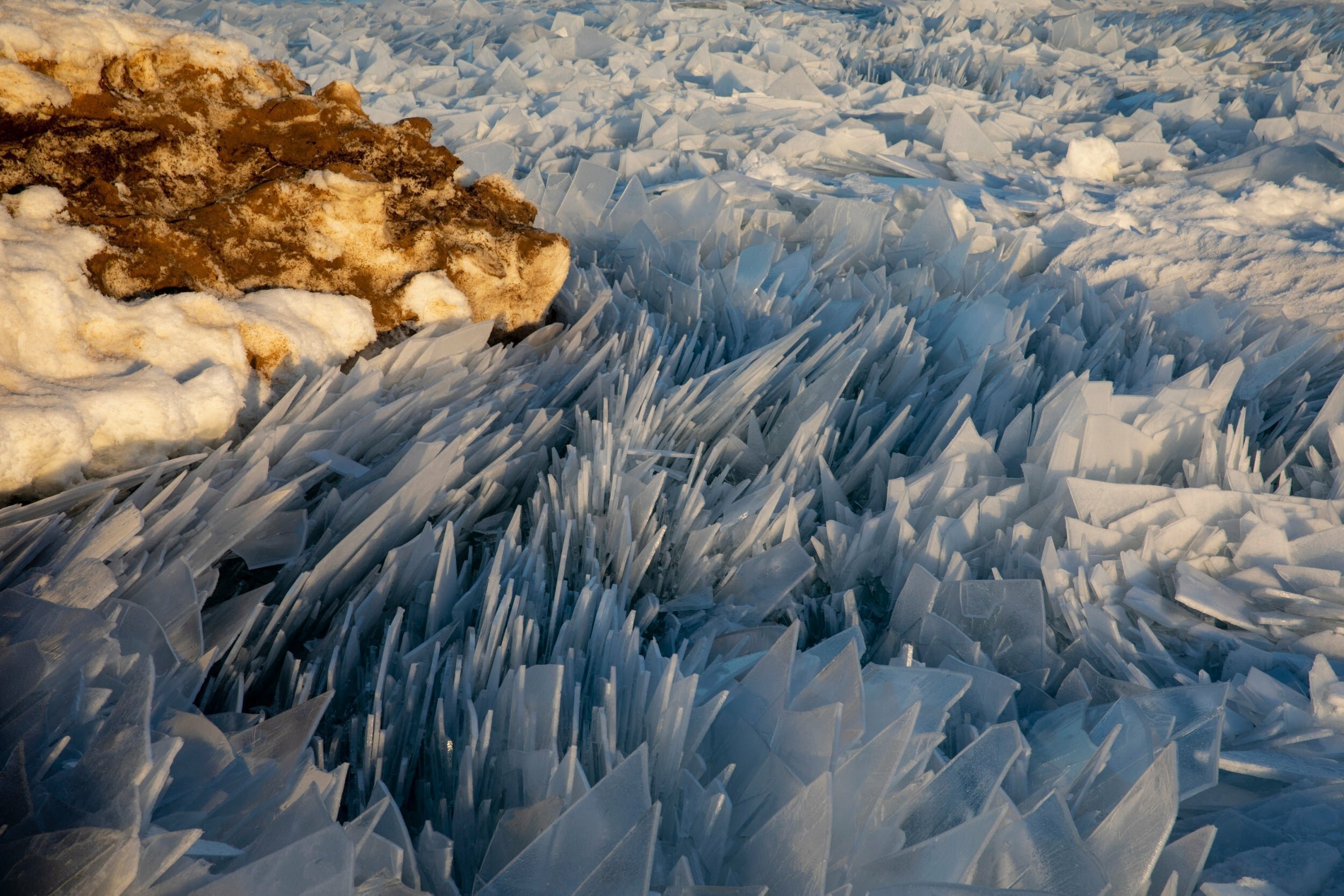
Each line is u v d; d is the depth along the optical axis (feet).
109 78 7.02
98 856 3.23
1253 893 3.76
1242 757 4.56
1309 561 5.90
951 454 6.94
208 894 3.28
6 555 4.71
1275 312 9.80
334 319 7.00
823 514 6.98
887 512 6.44
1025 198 14.30
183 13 25.58
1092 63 24.68
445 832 4.15
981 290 10.29
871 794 3.96
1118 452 6.80
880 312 9.09
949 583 5.72
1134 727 4.53
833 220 12.05
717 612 5.83
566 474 6.31
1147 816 3.85
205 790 3.80
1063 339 8.88
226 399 5.99
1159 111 19.12
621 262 10.37
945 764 4.41
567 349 8.04
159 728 3.99
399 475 5.98
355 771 4.41
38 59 6.62
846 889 3.48
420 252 7.52
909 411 7.70
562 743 4.46
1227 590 5.73
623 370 7.67
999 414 7.75
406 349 7.14
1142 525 6.22
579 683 4.61
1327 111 17.01
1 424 5.04
